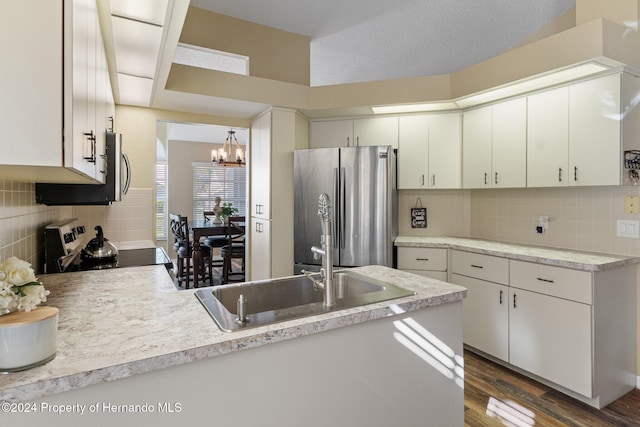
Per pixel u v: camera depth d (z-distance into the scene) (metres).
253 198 3.83
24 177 1.27
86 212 2.99
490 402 2.19
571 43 2.20
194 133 6.57
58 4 0.84
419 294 1.43
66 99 0.86
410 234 3.68
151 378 0.91
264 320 1.12
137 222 3.18
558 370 2.24
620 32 2.15
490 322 2.66
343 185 3.18
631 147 2.25
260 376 1.06
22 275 0.84
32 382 0.75
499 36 3.45
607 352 2.16
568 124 2.46
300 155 3.32
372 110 3.39
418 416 1.41
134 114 3.24
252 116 3.71
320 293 1.74
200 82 2.93
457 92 2.98
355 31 3.45
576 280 2.15
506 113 2.89
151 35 1.84
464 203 3.58
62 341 0.95
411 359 1.39
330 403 1.20
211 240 5.45
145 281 1.61
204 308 1.24
